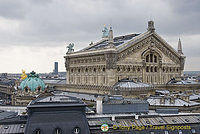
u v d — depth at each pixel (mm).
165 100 113125
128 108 86750
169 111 87938
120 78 136375
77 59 159500
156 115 78750
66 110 63938
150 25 149125
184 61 167125
